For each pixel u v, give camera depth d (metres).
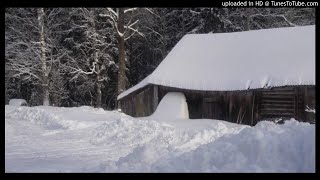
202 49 29.28
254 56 27.22
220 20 39.31
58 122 20.25
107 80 39.91
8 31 39.50
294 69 25.06
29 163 11.99
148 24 40.38
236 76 26.16
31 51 38.09
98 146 15.47
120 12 34.94
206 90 26.17
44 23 38.59
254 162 7.95
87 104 42.72
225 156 8.35
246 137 8.70
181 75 27.39
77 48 38.88
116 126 17.67
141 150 10.14
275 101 25.09
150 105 28.25
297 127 9.02
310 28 28.25
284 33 28.45
